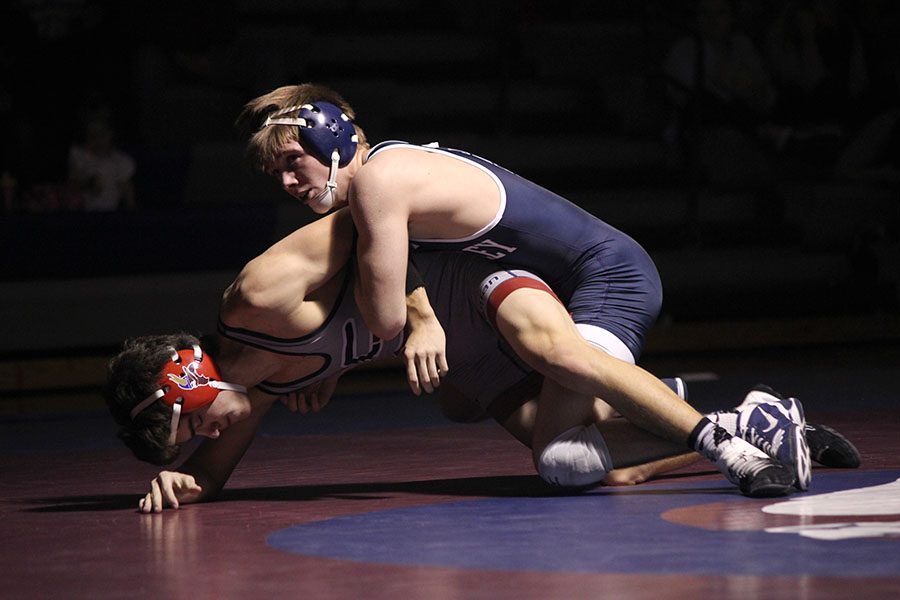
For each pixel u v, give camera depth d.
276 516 9.90
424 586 7.22
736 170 28.47
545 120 29.98
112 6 26.95
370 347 10.42
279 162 10.21
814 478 10.66
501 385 11.26
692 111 26.98
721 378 21.31
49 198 23.91
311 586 7.35
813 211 27.31
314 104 10.27
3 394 22.38
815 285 25.88
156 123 27.80
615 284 10.84
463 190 10.31
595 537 8.44
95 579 7.84
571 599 6.78
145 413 9.79
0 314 22.59
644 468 10.88
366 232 9.82
